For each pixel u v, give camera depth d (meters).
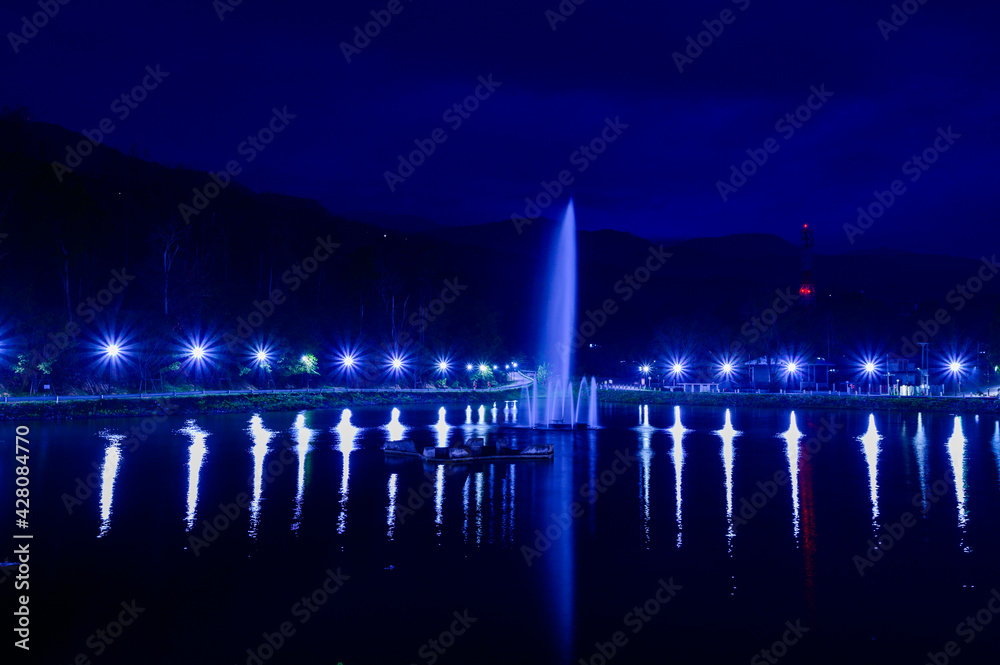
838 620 28.06
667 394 136.12
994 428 89.19
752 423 97.62
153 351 104.44
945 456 65.88
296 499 46.69
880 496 48.78
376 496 47.97
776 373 152.75
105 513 42.19
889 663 24.75
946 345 166.88
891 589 31.20
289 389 126.38
